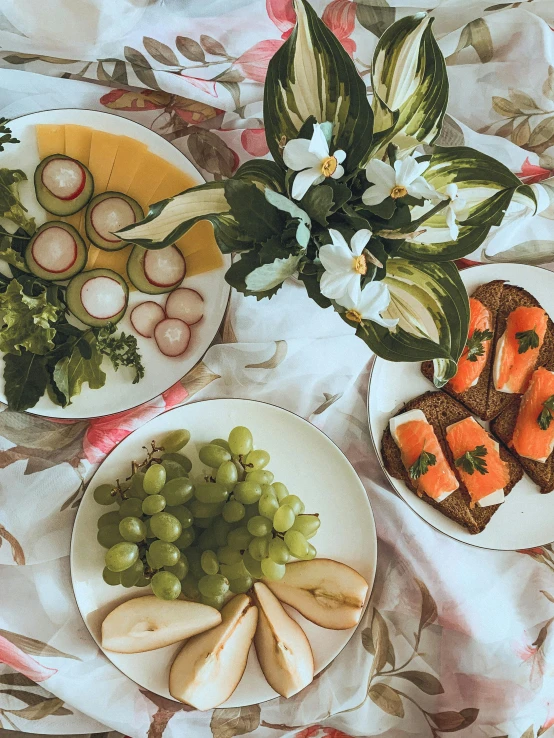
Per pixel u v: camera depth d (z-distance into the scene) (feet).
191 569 2.79
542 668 3.07
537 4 3.32
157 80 2.97
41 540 2.93
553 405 3.03
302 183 1.72
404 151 1.94
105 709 2.92
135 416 3.00
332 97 1.89
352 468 3.00
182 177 2.86
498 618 3.11
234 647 2.83
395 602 3.14
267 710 3.03
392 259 2.01
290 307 3.07
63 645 2.91
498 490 3.05
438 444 3.03
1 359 2.78
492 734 3.06
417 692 3.13
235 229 1.87
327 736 3.14
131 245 2.86
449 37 3.26
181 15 3.08
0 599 2.89
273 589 2.97
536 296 3.23
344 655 3.09
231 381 3.11
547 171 3.27
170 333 2.88
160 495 2.61
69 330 2.81
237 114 3.08
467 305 2.00
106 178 2.86
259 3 3.15
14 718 2.96
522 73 3.26
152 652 2.86
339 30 3.26
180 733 2.96
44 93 2.93
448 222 1.79
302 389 3.14
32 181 2.83
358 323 1.96
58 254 2.76
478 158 1.96
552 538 3.16
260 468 2.84
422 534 3.13
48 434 2.96
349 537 3.03
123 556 2.56
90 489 2.81
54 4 2.86
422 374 3.17
